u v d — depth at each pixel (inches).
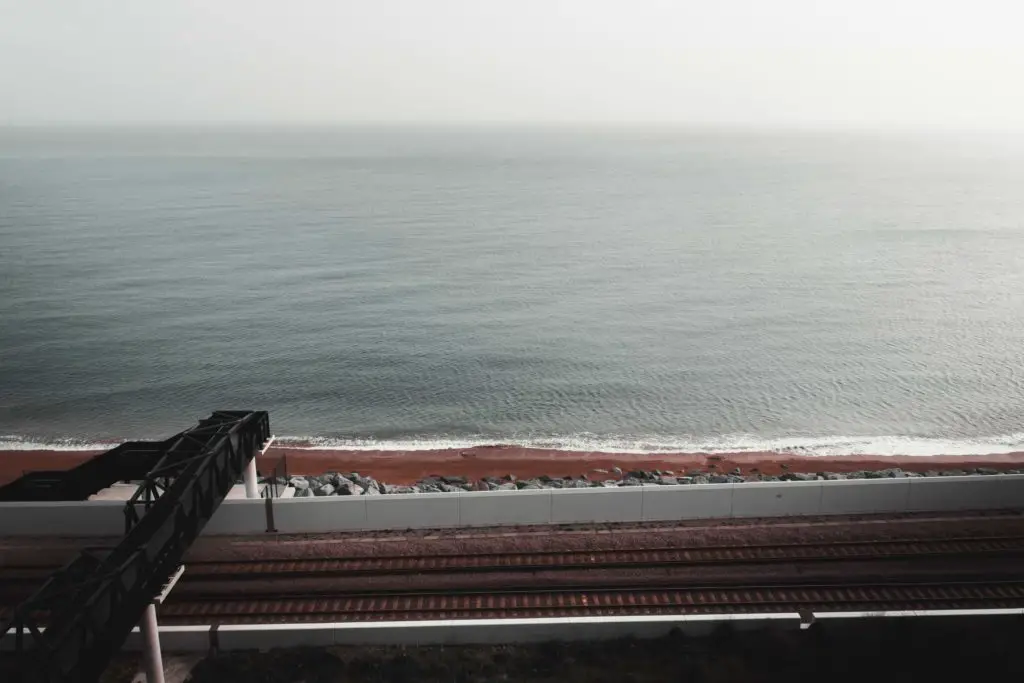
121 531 861.2
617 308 2591.0
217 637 662.5
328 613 713.0
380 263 3280.0
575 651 661.9
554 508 863.1
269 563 791.1
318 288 2832.2
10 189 5944.9
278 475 1161.4
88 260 3245.6
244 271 3090.6
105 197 5531.5
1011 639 661.3
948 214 4884.4
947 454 1510.8
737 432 1630.2
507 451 1496.1
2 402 1771.7
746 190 6348.4
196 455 689.6
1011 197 5915.4
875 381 1935.3
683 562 789.9
